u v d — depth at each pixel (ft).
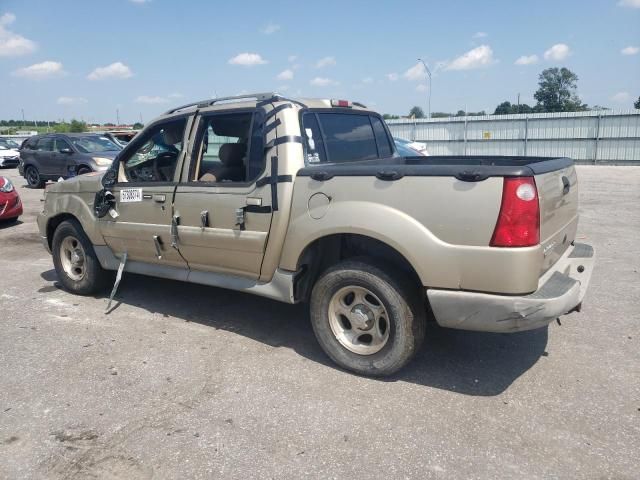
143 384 11.70
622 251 23.06
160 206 14.58
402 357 11.32
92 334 14.55
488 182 9.86
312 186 11.78
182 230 14.06
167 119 14.90
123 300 17.38
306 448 9.34
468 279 10.19
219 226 13.38
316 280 13.05
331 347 12.24
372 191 11.02
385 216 10.78
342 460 8.99
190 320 15.55
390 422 10.09
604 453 9.06
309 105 13.30
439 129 98.43
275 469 8.79
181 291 18.25
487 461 8.91
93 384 11.71
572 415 10.24
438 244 10.32
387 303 11.21
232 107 13.43
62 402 10.96
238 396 11.14
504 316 10.07
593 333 14.14
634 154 82.58
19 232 30.19
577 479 8.44
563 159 12.52
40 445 9.51
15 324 15.35
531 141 90.63
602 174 64.49
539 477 8.50
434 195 10.33
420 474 8.61
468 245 10.11
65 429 10.00
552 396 10.97
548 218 10.68
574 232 13.51
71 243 17.93
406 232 10.57
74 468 8.87
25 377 12.06
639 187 48.67
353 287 11.69
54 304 17.12
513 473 8.60
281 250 12.53
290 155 12.14
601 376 11.78
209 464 8.93
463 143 96.84
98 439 9.68
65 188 17.53
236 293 17.99
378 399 10.95
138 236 15.34
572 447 9.24
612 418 10.12
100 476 8.66
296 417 10.31
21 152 54.95
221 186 13.21
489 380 11.71
